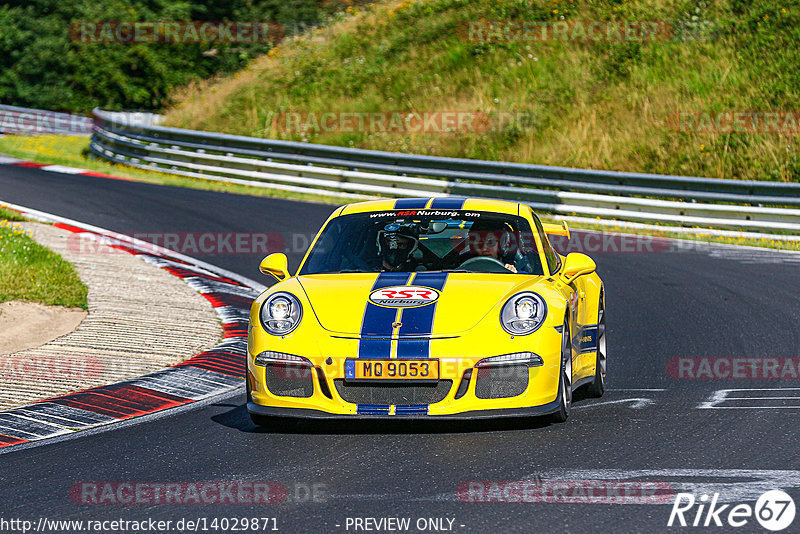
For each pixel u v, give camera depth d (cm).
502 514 1499
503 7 10381
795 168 7306
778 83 8275
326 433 2091
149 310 3675
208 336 3325
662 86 8569
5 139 10519
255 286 4394
